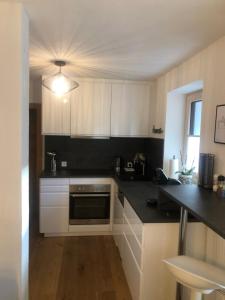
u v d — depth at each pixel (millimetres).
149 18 1808
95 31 2049
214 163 2184
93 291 2570
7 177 1780
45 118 3832
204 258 2119
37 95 4176
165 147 3430
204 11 1690
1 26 1696
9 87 1739
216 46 2184
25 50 1814
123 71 3336
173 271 1544
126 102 3971
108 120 3951
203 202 1771
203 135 2385
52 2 1629
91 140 4332
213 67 2225
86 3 1621
